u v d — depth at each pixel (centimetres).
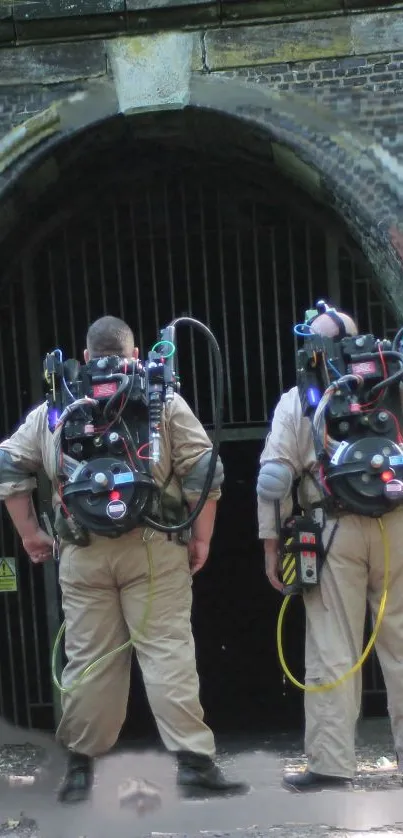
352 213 906
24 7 915
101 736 585
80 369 578
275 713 1110
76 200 1027
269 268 1043
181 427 575
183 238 1045
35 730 1026
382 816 536
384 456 561
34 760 918
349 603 584
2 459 597
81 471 552
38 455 598
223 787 574
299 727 1081
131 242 1048
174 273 1054
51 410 575
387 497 561
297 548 585
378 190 900
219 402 574
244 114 911
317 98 911
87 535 569
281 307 1045
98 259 1048
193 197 1039
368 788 649
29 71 923
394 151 902
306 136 908
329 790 570
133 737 1051
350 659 582
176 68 916
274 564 605
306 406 582
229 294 1048
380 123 906
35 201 987
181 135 957
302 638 1116
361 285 1022
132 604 572
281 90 912
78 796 580
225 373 1048
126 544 566
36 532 611
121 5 910
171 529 557
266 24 914
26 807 580
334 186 906
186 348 1057
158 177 1027
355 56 910
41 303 1052
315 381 584
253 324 1048
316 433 574
